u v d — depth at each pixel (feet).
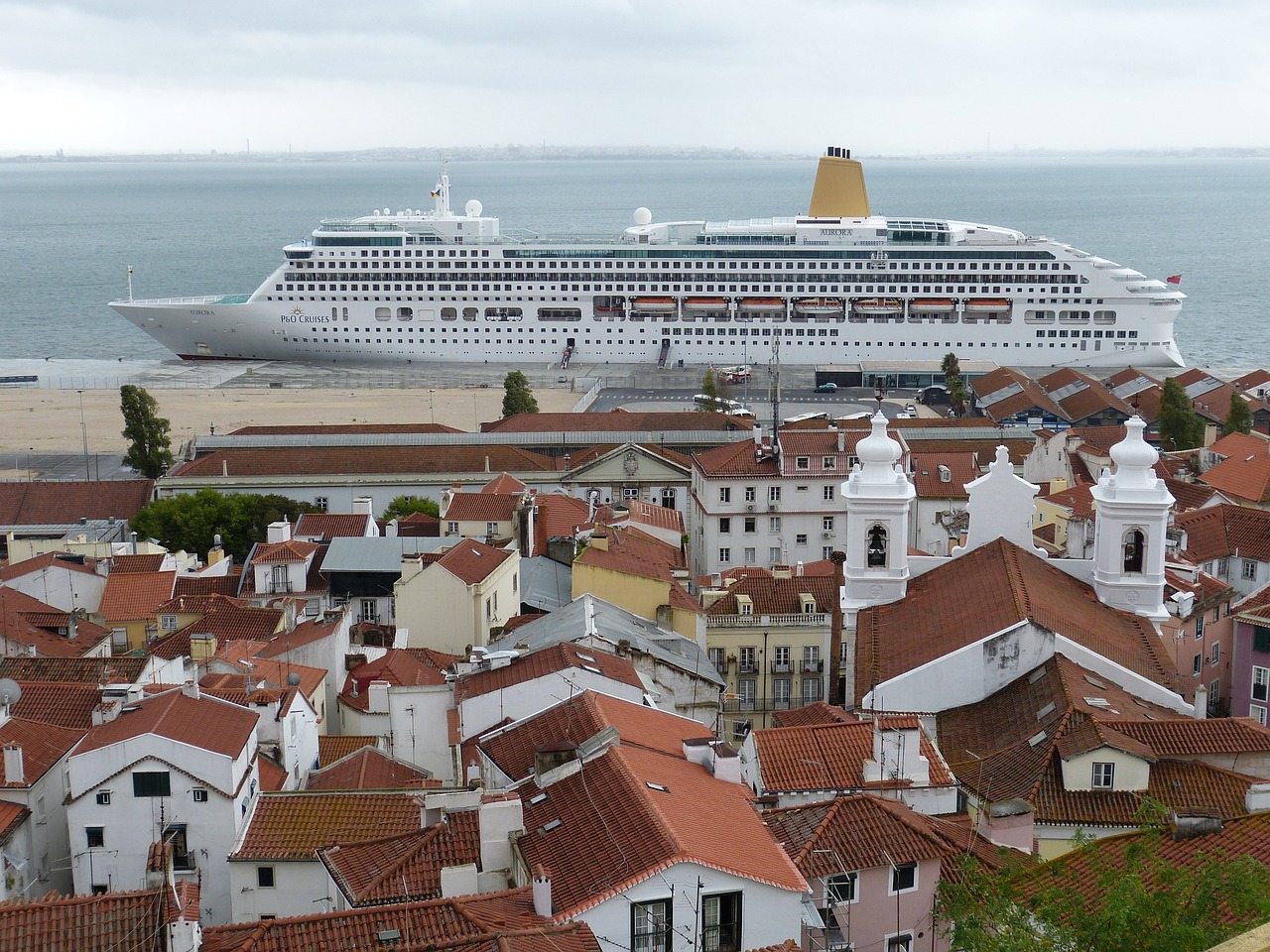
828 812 195.42
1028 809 219.20
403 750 282.36
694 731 222.69
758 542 532.32
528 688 253.03
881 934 189.57
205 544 545.85
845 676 326.85
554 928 147.54
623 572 359.05
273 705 264.31
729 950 165.27
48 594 425.28
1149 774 230.89
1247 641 323.37
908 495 324.60
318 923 156.25
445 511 500.33
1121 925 153.07
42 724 267.80
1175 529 412.77
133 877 237.04
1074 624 288.51
